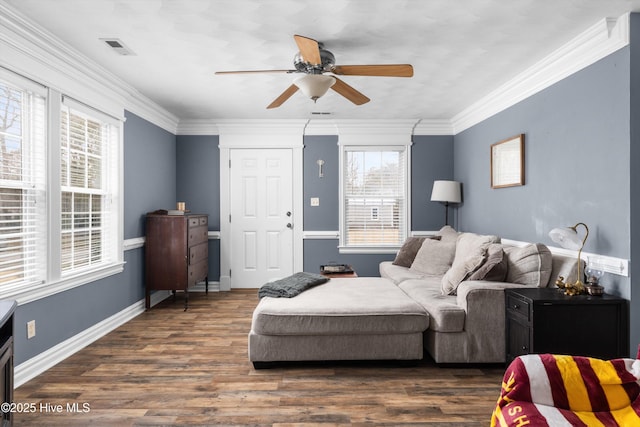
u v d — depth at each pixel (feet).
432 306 9.53
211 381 8.55
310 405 7.50
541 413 4.63
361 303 9.58
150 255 14.52
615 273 8.53
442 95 14.14
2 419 4.91
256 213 18.37
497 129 13.99
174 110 16.22
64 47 9.43
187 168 18.17
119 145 12.76
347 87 9.91
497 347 9.21
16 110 8.60
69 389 8.15
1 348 4.91
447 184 16.87
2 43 7.90
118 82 12.12
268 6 7.81
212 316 13.79
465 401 7.68
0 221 8.07
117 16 8.17
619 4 7.80
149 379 8.64
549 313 8.06
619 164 8.48
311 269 18.39
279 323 9.04
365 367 9.36
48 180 9.41
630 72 8.18
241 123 17.94
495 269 10.00
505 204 13.46
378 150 18.35
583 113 9.56
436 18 8.35
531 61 10.82
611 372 4.91
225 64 10.95
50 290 9.43
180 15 8.15
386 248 18.30
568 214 10.16
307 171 18.33
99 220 12.10
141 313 14.20
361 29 8.84
